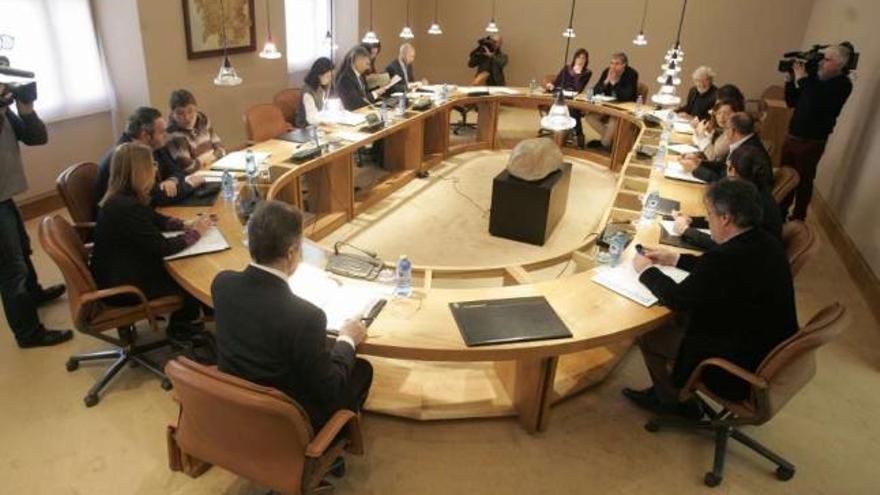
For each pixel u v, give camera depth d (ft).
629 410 8.84
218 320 5.50
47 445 7.65
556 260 9.52
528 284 7.86
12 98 8.80
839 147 16.88
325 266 8.09
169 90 15.93
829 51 14.10
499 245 14.55
